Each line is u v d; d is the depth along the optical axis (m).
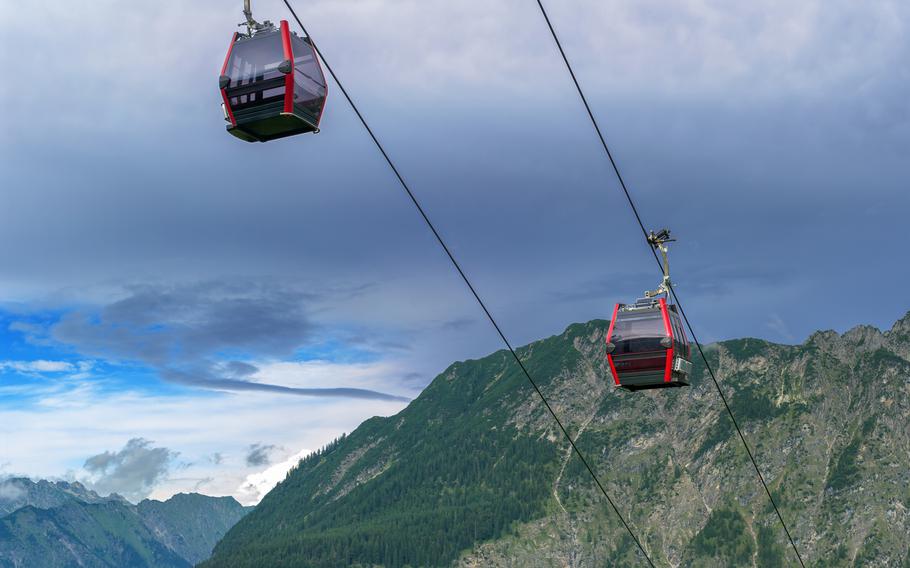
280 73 33.66
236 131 34.91
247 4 34.78
